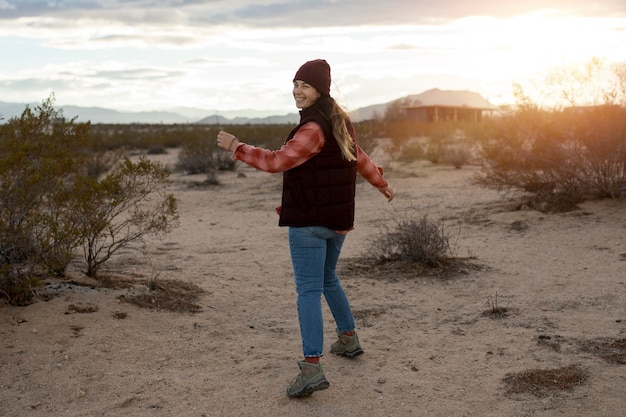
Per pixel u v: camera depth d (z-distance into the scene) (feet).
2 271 16.49
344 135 12.37
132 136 147.23
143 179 20.94
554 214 31.01
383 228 32.60
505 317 17.70
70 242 18.13
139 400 12.84
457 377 13.83
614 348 14.89
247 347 15.81
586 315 17.40
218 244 30.22
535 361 14.46
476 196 41.11
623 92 32.24
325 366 14.52
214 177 58.08
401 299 20.01
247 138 110.93
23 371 13.89
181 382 13.67
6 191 17.08
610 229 27.14
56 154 18.74
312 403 12.68
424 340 16.21
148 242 30.58
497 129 34.50
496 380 13.56
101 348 15.15
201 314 18.17
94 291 18.45
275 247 29.19
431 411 12.28
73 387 13.35
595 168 32.22
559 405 12.28
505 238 27.94
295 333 16.99
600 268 22.02
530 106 33.63
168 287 20.13
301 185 12.59
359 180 51.29
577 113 32.71
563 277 21.36
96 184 18.45
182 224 37.09
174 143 127.54
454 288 20.94
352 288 21.33
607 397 12.48
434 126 117.29
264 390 13.30
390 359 14.98
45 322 16.14
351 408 12.47
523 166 33.88
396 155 74.28
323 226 12.72
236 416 12.21
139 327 16.57
